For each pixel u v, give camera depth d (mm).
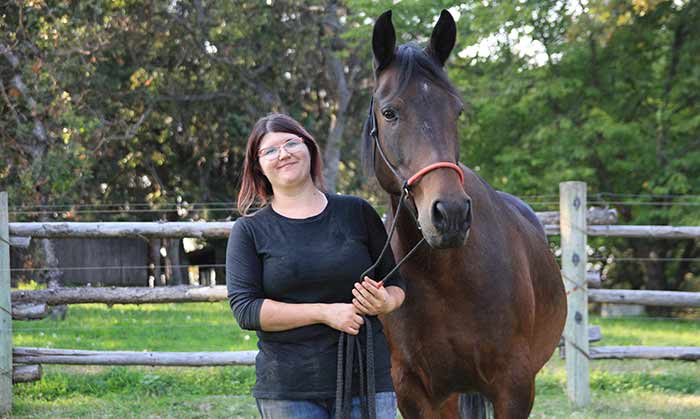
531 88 13109
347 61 17344
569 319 5574
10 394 5270
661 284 14648
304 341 2238
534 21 12961
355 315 2174
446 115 2348
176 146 17016
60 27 10305
